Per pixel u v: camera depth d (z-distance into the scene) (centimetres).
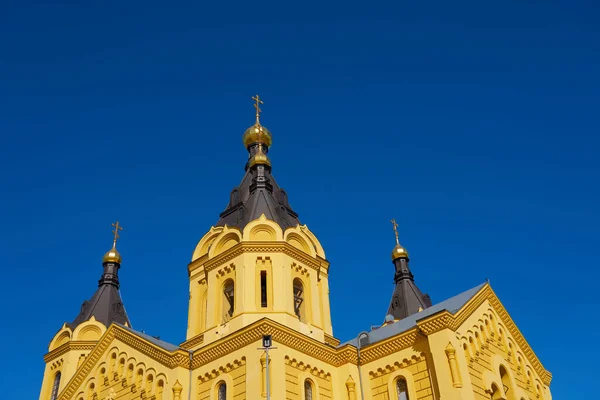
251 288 3569
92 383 3841
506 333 3672
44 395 4684
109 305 5200
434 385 3089
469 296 3569
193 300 4009
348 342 3766
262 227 3856
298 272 3831
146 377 3491
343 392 3384
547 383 3888
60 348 4859
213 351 3350
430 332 3159
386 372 3350
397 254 6306
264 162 4553
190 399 3291
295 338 3297
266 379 2934
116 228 5831
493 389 3269
